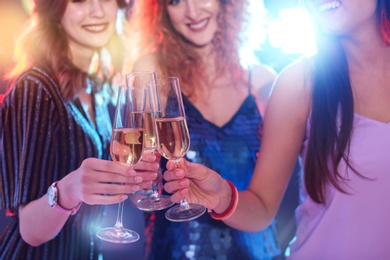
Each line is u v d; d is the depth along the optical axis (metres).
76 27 2.47
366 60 1.99
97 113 2.45
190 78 2.69
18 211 2.11
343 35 1.95
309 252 1.97
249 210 1.95
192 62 2.72
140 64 2.76
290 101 2.04
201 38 2.70
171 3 2.73
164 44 2.76
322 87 1.99
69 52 2.41
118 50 2.68
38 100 2.17
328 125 1.96
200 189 1.78
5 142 2.12
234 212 1.90
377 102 1.96
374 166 1.89
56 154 2.18
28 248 2.14
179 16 2.72
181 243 2.48
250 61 2.80
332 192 1.95
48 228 1.88
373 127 1.92
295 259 2.00
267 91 2.80
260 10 2.85
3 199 2.07
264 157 2.08
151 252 2.54
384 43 1.94
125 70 2.73
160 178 1.90
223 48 2.74
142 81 1.66
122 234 1.72
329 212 1.95
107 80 2.62
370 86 1.99
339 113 1.96
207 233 2.48
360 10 1.86
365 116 1.95
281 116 2.05
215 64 2.73
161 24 2.76
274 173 2.06
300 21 3.18
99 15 2.51
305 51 3.20
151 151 1.68
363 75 2.00
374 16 1.92
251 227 1.97
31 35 2.38
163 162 2.44
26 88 2.18
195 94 2.67
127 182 1.57
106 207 2.38
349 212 1.91
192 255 2.47
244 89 2.74
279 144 2.05
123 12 2.69
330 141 1.94
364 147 1.91
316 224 1.98
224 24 2.74
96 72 2.61
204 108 2.67
